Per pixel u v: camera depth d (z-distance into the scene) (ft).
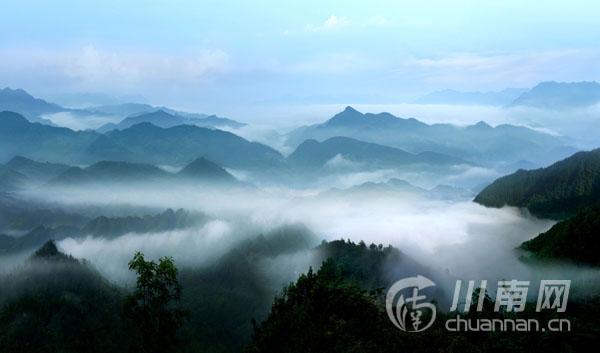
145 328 168.35
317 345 190.19
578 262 329.52
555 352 166.50
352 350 179.83
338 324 198.29
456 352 172.04
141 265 166.61
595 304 202.59
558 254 354.74
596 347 165.89
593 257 327.67
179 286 174.09
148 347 167.53
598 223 347.15
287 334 209.36
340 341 188.24
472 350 172.96
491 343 176.24
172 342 171.83
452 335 181.68
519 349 169.48
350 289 226.99
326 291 227.81
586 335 168.86
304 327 206.39
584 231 352.28
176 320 173.68
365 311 206.39
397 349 177.68
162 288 169.27
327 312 213.05
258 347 208.54
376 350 178.29
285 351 199.52
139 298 168.04
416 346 178.19
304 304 226.79
